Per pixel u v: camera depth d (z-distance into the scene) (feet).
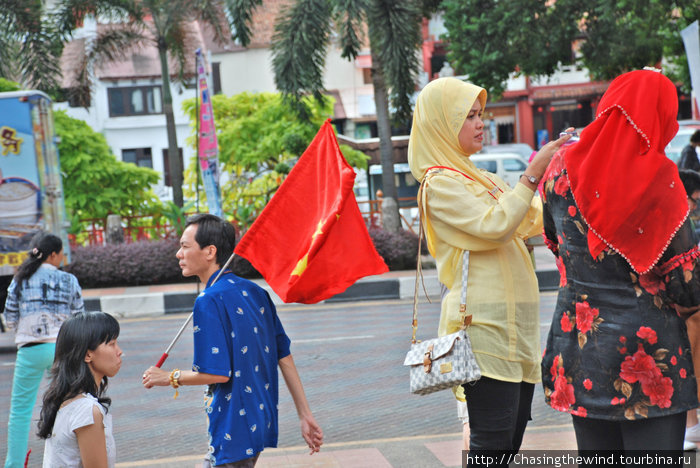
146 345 31.14
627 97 8.32
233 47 102.83
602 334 8.42
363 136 107.34
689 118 111.65
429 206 10.46
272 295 42.01
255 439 10.28
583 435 8.91
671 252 8.14
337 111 105.91
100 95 100.83
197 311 10.23
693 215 14.64
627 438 8.40
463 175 10.46
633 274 8.32
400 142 77.97
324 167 11.05
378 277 43.04
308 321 35.12
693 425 14.88
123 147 101.71
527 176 9.69
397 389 22.57
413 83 49.65
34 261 16.46
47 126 38.22
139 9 63.21
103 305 40.96
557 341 8.98
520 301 10.34
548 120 123.03
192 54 66.95
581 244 8.59
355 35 49.01
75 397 10.03
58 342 10.24
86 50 65.67
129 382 24.85
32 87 57.93
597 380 8.46
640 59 56.34
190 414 20.98
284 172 63.52
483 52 55.77
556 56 56.29
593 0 53.78
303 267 10.51
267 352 10.84
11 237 37.24
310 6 49.11
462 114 10.55
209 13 62.49
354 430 18.84
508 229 9.71
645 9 52.85
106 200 64.08
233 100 72.64
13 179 37.24
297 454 16.57
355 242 10.95
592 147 8.42
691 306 8.29
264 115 69.67
